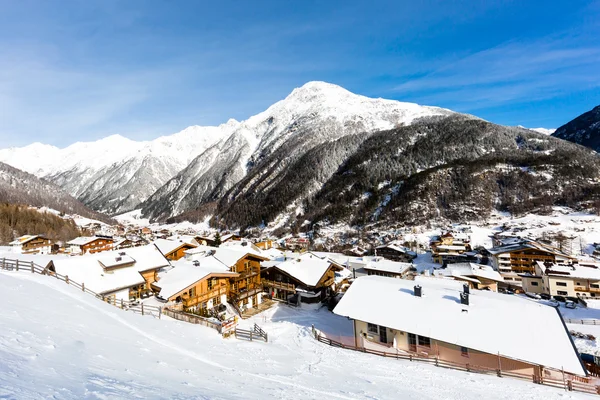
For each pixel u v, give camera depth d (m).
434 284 31.92
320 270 42.03
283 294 41.69
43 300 17.36
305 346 24.27
